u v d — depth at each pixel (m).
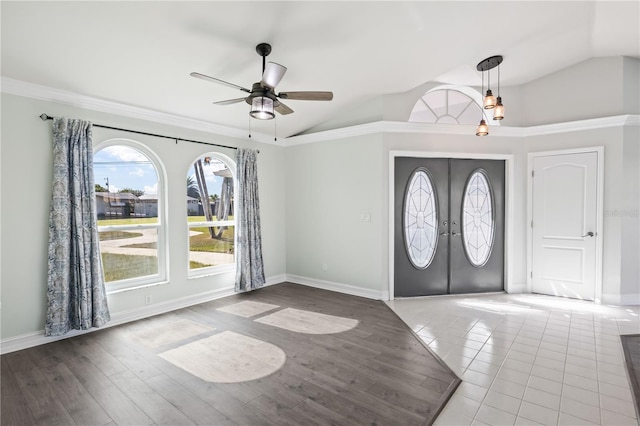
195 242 4.33
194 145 4.21
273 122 4.68
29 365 2.61
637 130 4.03
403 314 3.79
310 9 2.59
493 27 3.16
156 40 2.70
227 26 2.65
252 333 3.25
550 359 2.68
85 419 1.96
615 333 3.20
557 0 2.84
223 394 2.21
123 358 2.72
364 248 4.52
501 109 3.48
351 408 2.04
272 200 5.24
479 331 3.28
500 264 4.71
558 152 4.36
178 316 3.75
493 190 4.66
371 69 3.66
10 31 2.36
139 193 3.78
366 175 4.46
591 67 4.16
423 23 2.96
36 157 2.98
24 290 2.94
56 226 3.01
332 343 3.01
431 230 4.55
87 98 3.24
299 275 5.30
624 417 1.95
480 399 2.14
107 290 3.49
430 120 4.62
